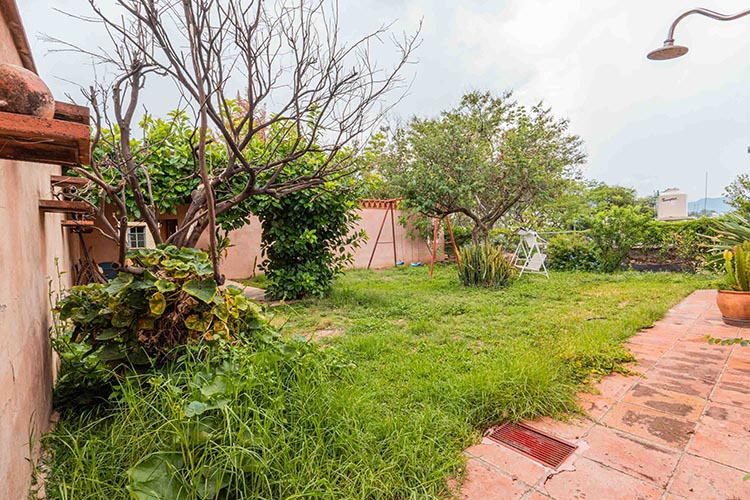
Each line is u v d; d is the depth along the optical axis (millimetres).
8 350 1392
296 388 1985
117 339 2213
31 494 1494
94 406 2127
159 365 2217
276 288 6043
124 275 2170
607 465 1804
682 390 2568
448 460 1790
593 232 9125
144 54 2383
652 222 8812
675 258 8633
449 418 2141
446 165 8297
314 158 5461
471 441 2010
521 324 4328
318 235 6223
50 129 1021
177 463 1457
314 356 2436
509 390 2373
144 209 2891
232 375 1844
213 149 4355
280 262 6141
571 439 2033
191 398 1702
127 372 2119
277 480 1487
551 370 2645
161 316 2217
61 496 1441
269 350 2158
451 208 8602
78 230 4656
